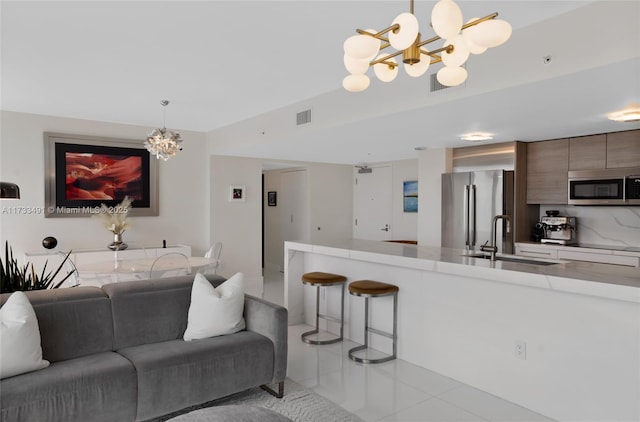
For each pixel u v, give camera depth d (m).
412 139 5.08
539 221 5.57
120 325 2.83
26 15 2.60
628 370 2.42
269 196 9.27
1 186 3.53
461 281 3.26
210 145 6.66
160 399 2.45
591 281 2.39
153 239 6.32
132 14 2.59
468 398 2.98
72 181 5.63
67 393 2.17
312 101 4.51
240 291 3.14
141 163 6.18
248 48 3.13
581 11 2.48
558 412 2.70
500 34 1.57
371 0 2.41
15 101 4.73
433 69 3.31
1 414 2.00
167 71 3.66
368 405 2.85
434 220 5.95
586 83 2.72
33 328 2.36
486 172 5.27
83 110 5.19
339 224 8.47
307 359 3.70
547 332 2.76
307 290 4.86
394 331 3.72
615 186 4.54
